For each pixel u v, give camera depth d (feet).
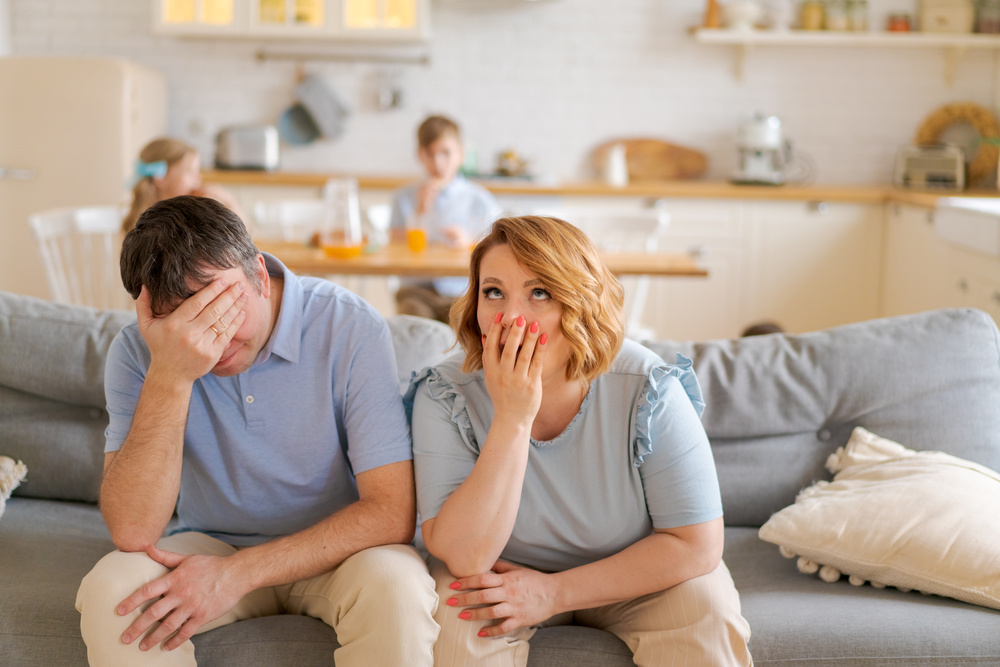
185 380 4.25
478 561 4.17
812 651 4.37
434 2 15.87
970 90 15.76
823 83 15.89
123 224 8.50
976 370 5.74
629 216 12.25
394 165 16.29
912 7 15.49
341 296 4.77
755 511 5.77
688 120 16.11
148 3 15.85
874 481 5.24
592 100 16.11
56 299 10.72
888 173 16.05
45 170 14.17
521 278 4.12
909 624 4.45
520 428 4.14
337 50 16.05
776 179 15.17
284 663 4.26
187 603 4.04
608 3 15.84
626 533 4.46
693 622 4.17
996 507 4.88
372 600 4.03
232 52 16.06
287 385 4.60
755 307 15.05
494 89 16.12
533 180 15.05
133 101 14.33
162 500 4.30
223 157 15.01
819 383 5.74
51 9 15.87
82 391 5.87
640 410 4.31
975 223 10.18
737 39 15.17
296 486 4.68
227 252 4.18
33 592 4.61
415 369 5.75
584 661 4.34
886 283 14.70
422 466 4.46
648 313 15.12
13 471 5.64
